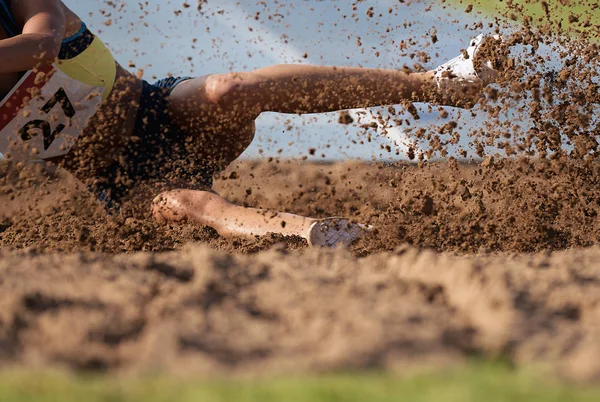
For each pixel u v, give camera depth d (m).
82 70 12.47
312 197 16.47
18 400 5.03
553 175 12.99
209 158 13.70
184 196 13.20
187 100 13.09
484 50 13.68
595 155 12.98
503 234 12.17
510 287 7.59
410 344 6.00
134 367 5.79
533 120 13.13
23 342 6.49
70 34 12.50
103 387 5.25
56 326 6.70
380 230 12.27
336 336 6.26
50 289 8.00
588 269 8.75
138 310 7.18
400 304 7.16
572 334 6.32
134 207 13.45
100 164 13.06
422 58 14.16
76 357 6.07
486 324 6.64
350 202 15.32
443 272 8.14
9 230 13.21
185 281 8.64
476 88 13.68
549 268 8.95
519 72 13.59
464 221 12.72
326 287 7.95
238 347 6.18
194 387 5.15
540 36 14.29
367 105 13.49
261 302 7.58
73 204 14.54
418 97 13.68
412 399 4.82
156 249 12.07
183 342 6.21
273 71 13.02
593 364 5.39
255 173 19.88
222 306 7.36
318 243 11.91
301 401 4.85
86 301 7.55
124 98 12.95
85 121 12.66
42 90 12.06
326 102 13.15
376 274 8.60
